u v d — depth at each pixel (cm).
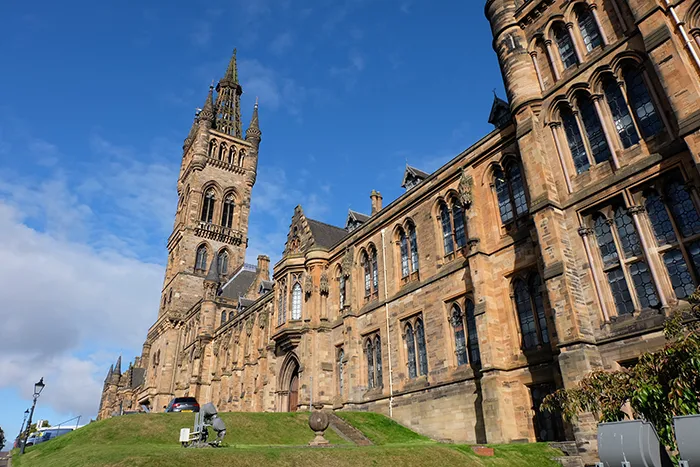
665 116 2120
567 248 2378
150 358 9675
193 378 7456
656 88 2175
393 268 3819
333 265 4666
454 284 3167
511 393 2600
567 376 2127
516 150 2919
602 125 2384
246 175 11150
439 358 3145
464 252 3184
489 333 2709
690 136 1908
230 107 12350
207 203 10475
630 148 2261
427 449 2012
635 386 1366
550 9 2797
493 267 2906
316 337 4428
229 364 6888
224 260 10100
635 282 2131
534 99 2703
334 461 1752
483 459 1964
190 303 9325
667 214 2064
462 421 2864
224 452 1680
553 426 2361
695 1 2044
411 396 3300
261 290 7762
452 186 3366
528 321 2645
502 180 3048
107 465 1541
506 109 3472
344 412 3375
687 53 2016
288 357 4838
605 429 923
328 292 4619
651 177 2120
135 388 10819
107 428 2634
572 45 2647
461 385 2934
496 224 2989
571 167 2523
